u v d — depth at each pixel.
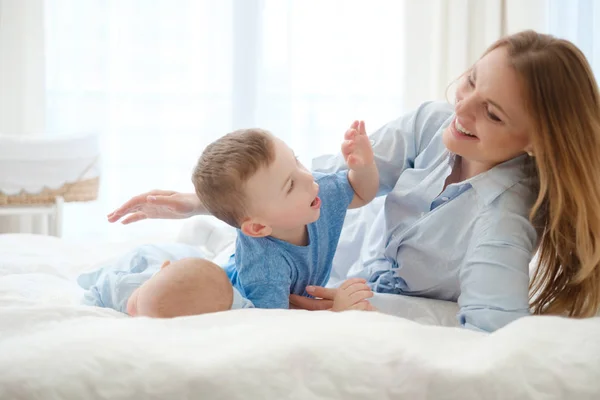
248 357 0.70
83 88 2.95
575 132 1.04
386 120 3.20
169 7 3.00
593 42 3.02
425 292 1.25
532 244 1.09
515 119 1.04
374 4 3.16
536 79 1.03
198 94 3.05
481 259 1.05
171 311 0.95
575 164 1.05
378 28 3.16
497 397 0.71
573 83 1.04
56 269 1.36
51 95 2.93
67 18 2.92
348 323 0.81
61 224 2.41
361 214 1.44
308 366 0.71
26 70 2.85
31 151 2.32
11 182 2.31
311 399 0.68
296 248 1.11
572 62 1.05
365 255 1.39
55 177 2.37
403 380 0.71
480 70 1.07
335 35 3.14
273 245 1.10
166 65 3.02
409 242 1.22
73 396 0.66
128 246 1.67
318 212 1.09
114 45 2.96
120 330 0.77
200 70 3.04
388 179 1.34
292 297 1.14
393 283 1.30
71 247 1.61
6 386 0.66
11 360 0.69
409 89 3.15
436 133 1.29
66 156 2.38
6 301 1.02
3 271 1.31
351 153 1.19
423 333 0.81
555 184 1.06
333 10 3.14
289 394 0.68
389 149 1.33
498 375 0.72
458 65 3.08
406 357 0.73
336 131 3.17
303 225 1.12
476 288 1.04
